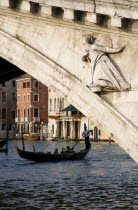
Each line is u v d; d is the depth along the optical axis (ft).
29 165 150.61
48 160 162.20
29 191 93.04
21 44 53.67
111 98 51.13
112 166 148.56
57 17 52.13
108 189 95.76
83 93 51.60
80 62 52.06
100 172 129.80
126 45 50.72
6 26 54.44
